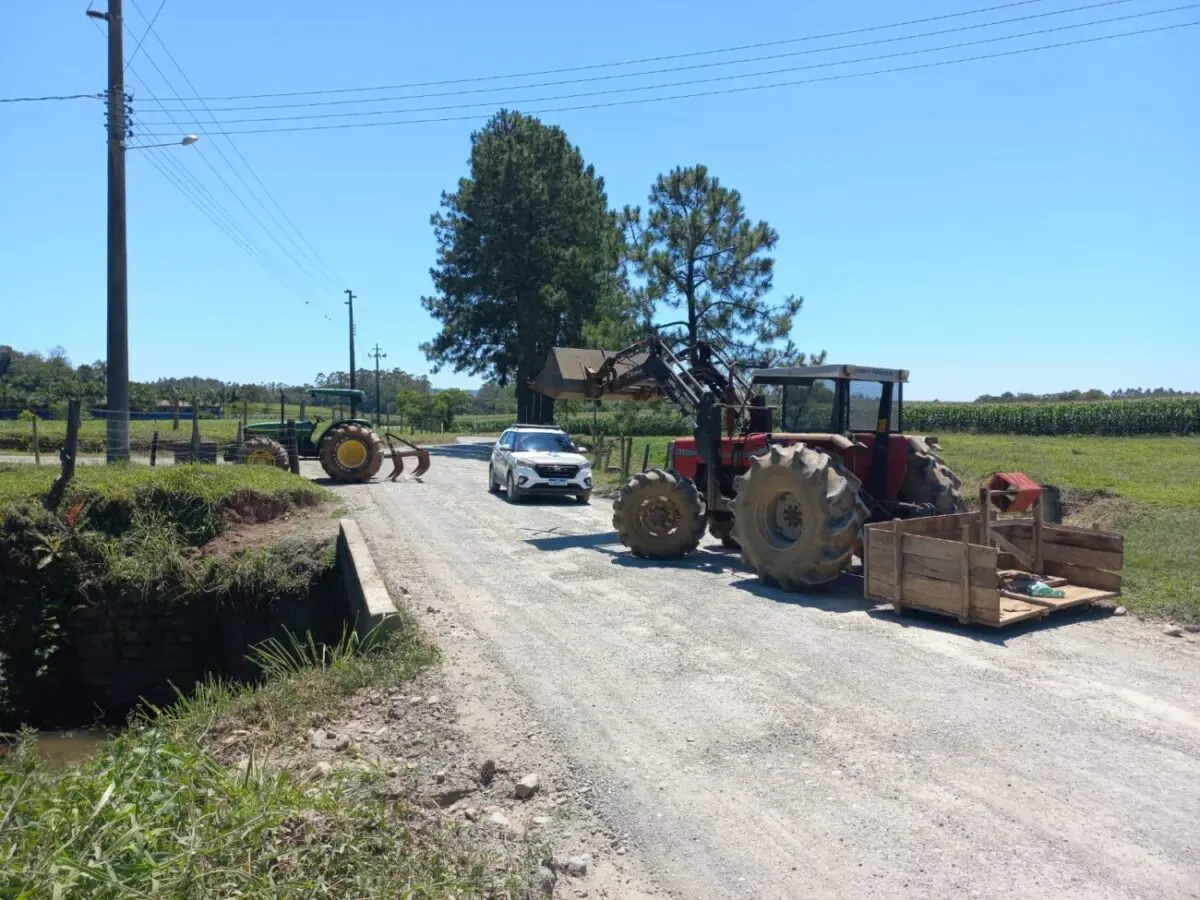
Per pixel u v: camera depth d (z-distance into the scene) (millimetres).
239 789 4152
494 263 35562
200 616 12039
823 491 9000
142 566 12180
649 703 5988
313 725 5949
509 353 36500
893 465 10203
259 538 13234
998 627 7609
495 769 5004
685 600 8977
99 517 13000
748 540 9758
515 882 3693
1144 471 17891
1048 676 6422
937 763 4977
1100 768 4887
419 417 63469
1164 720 5578
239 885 3365
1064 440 33062
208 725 6094
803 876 3875
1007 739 5293
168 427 35688
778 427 12414
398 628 7574
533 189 35188
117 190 17641
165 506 13508
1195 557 9766
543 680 6504
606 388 13398
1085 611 8289
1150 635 7508
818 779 4809
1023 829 4230
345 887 3533
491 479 20500
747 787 4738
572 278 35469
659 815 4449
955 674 6492
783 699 6012
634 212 24328
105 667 11930
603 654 7117
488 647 7363
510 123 38344
